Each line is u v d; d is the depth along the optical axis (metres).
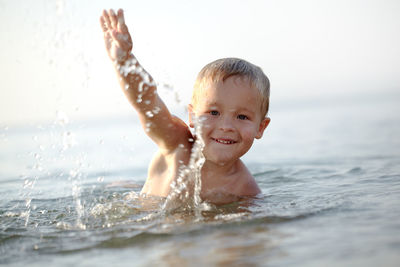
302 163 5.16
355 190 2.94
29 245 2.00
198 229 2.04
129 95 2.67
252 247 1.71
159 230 2.07
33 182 4.52
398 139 6.92
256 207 2.56
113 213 2.60
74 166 5.97
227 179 3.00
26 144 10.54
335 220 2.05
